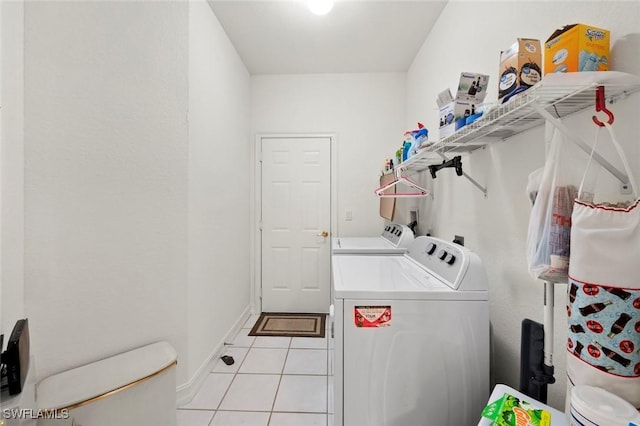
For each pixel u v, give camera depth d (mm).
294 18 2256
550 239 790
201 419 1644
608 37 798
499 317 1364
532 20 1153
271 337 2648
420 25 2326
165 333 1744
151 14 1700
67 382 1367
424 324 1159
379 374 1162
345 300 1166
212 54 2166
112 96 1612
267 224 3262
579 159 922
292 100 3225
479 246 1546
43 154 1472
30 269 1455
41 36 1458
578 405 633
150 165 1706
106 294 1615
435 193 2211
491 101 1437
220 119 2332
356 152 3223
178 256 1778
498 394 891
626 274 635
